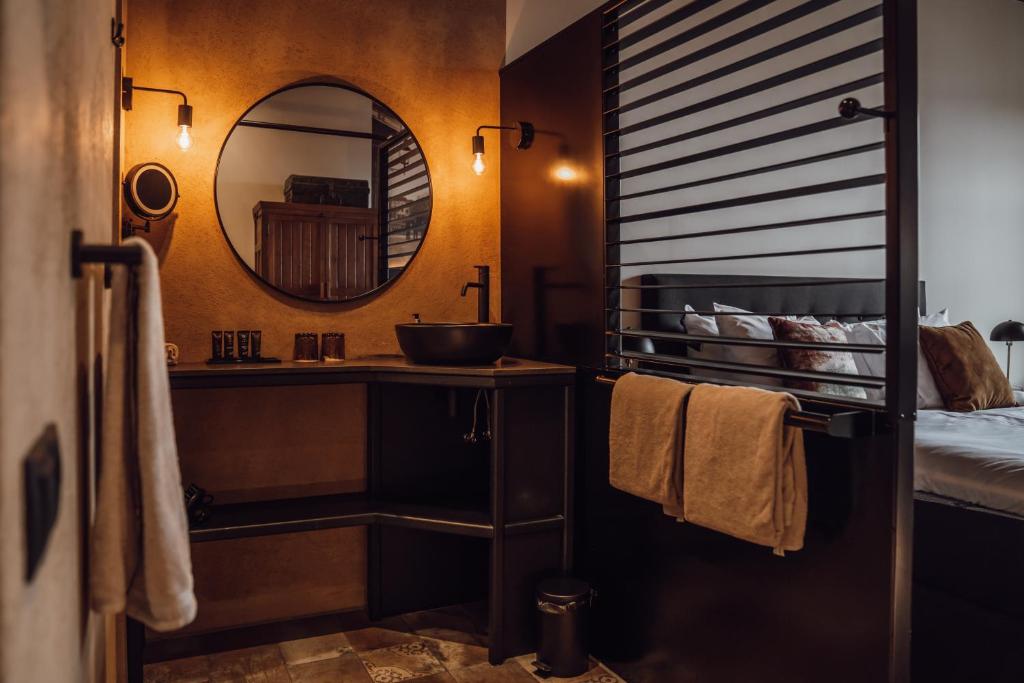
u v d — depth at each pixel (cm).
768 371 201
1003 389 383
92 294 115
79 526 99
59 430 80
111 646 186
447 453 326
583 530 285
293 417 309
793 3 401
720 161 381
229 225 294
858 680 177
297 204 305
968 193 479
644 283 352
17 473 60
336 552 319
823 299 405
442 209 332
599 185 269
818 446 188
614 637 268
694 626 229
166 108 284
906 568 170
